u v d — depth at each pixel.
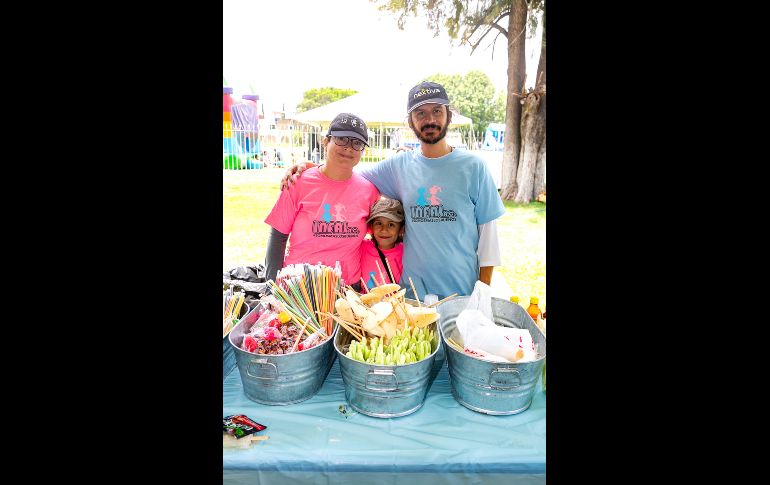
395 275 1.86
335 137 1.70
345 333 1.31
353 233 1.79
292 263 1.81
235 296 1.46
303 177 1.81
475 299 1.34
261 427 1.09
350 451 1.03
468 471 1.01
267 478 1.02
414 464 1.01
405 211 1.79
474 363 1.12
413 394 1.13
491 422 1.12
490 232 1.81
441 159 1.74
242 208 3.86
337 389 1.26
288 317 1.31
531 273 3.01
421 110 1.68
